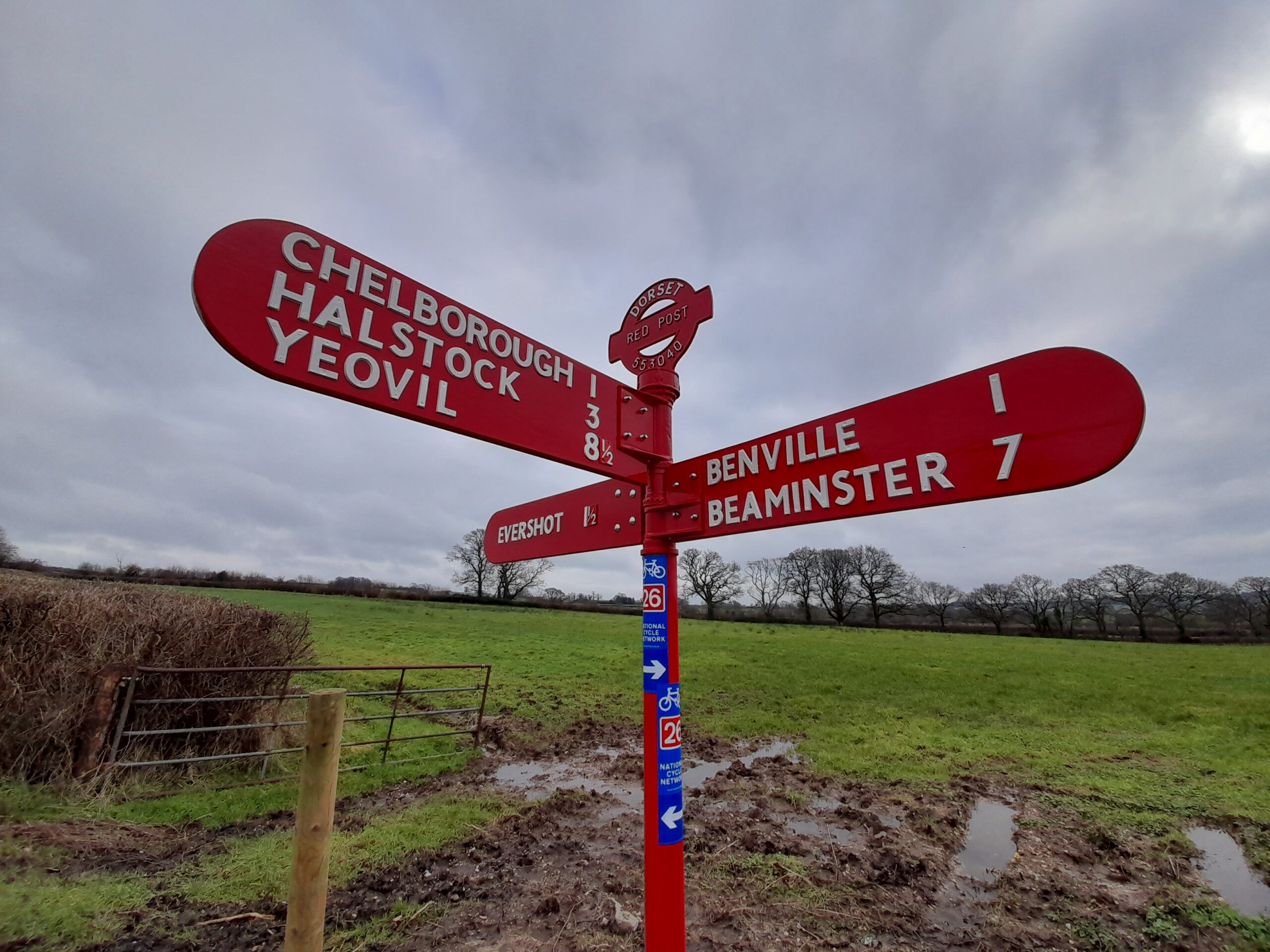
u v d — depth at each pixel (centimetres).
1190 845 517
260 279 120
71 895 347
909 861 473
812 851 495
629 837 512
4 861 379
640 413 186
